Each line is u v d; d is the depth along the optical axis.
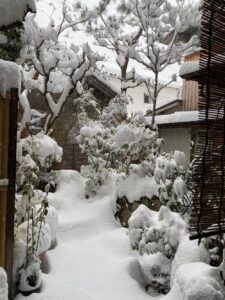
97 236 5.57
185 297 2.45
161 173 4.43
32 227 3.65
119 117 7.53
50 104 7.30
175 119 8.00
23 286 3.47
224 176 2.24
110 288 3.84
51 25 7.52
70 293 3.57
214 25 2.20
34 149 5.89
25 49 3.87
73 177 6.95
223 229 2.25
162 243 4.04
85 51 7.31
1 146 3.14
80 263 4.44
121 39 9.14
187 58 9.59
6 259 3.22
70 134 9.99
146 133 6.26
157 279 4.03
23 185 4.01
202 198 2.21
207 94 2.22
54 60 6.89
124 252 4.84
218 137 2.22
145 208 4.61
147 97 15.69
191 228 2.24
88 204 6.48
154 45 8.55
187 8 8.37
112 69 12.30
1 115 3.13
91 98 8.37
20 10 3.40
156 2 8.40
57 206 6.27
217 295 2.42
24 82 7.14
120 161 6.80
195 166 2.29
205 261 3.22
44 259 4.34
